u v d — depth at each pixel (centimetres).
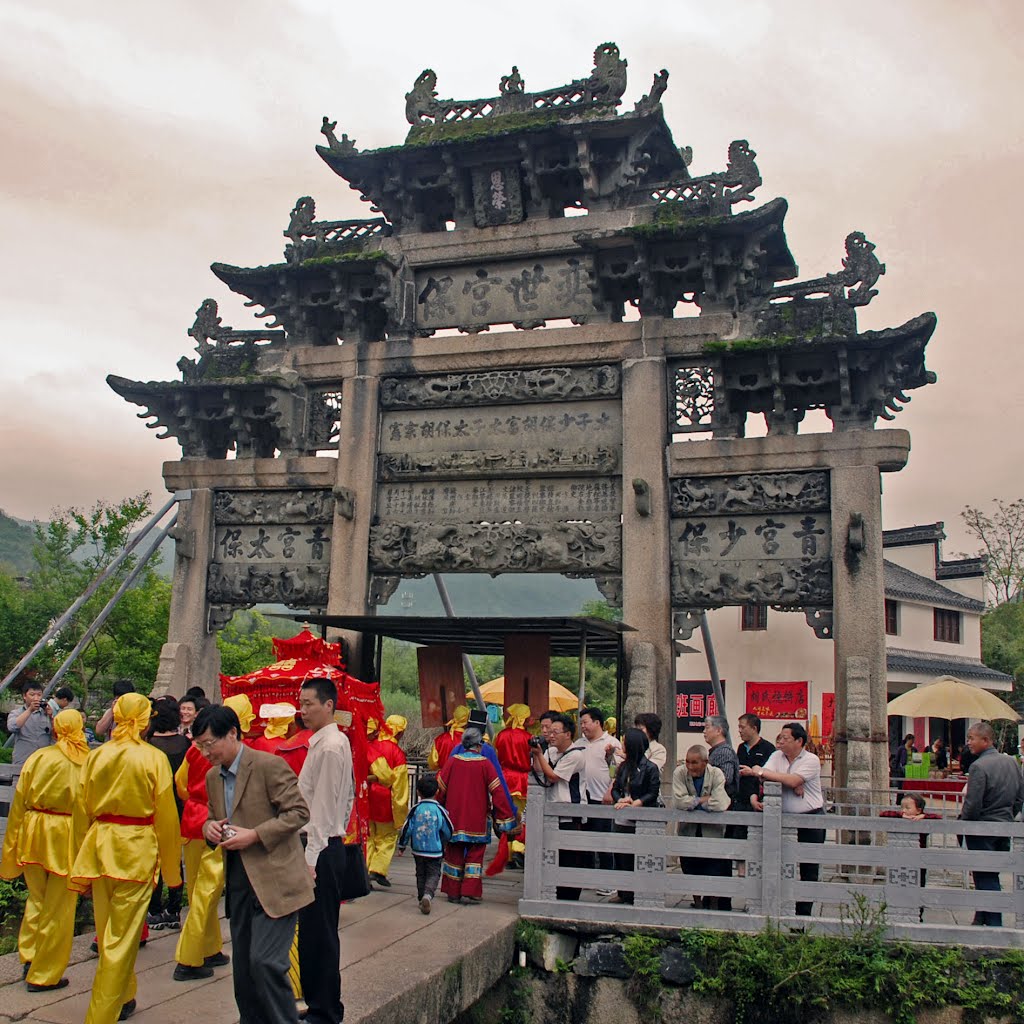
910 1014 1047
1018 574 5422
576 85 1886
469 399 1891
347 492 1894
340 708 1101
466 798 1239
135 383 2022
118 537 3294
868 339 1658
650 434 1769
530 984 1139
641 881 1149
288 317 2012
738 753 1312
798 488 1706
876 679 1608
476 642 2091
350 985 880
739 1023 1079
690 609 1739
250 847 709
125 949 773
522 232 1902
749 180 1775
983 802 1147
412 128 1978
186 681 1945
